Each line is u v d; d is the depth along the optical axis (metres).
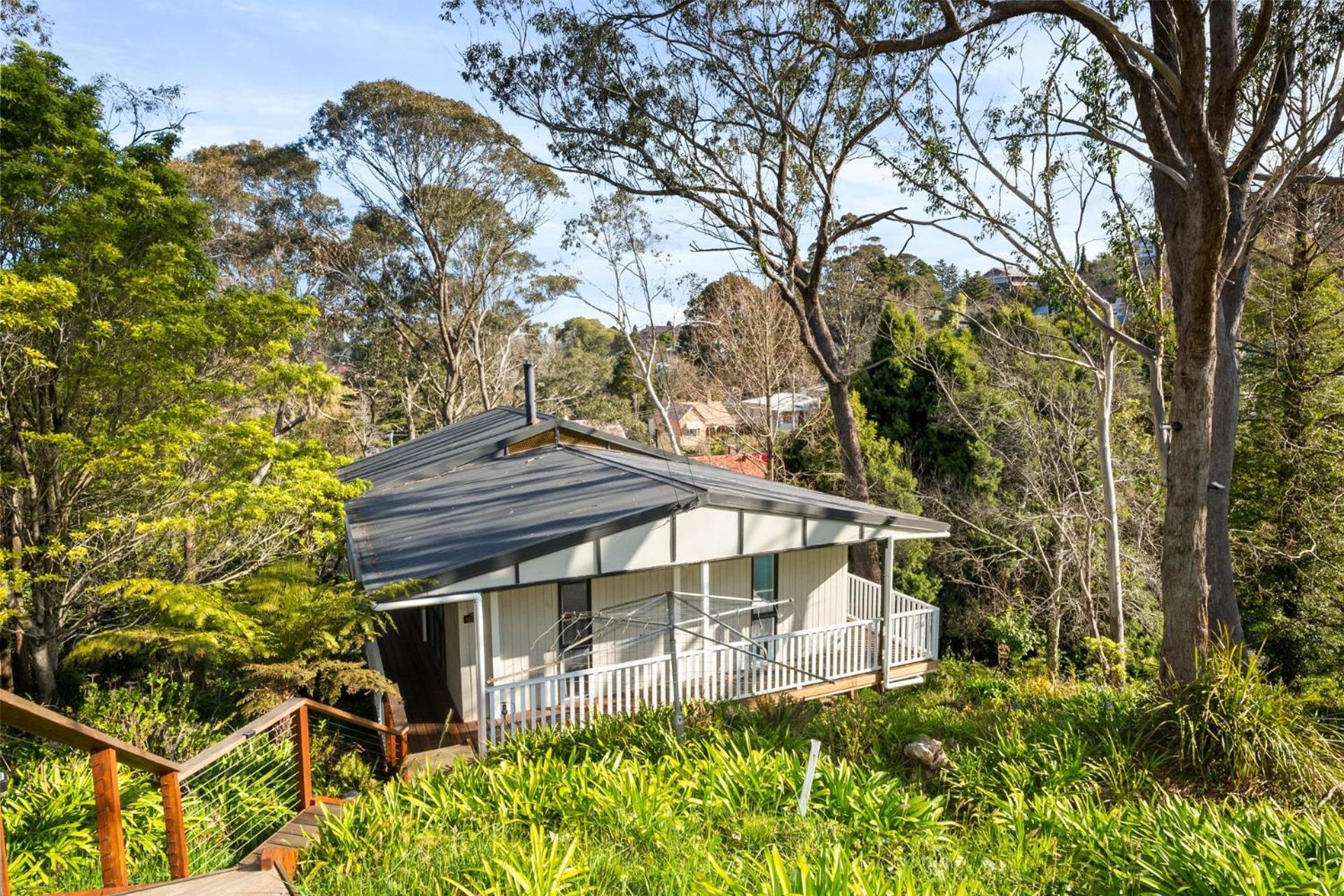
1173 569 10.05
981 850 5.54
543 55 18.19
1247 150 10.91
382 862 4.80
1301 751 6.96
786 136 18.27
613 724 8.52
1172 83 8.69
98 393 11.05
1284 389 19.09
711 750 6.75
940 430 25.02
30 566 11.13
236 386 11.20
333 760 8.88
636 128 18.70
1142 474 20.84
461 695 11.23
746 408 29.50
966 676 14.80
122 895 3.59
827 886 4.04
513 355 45.94
